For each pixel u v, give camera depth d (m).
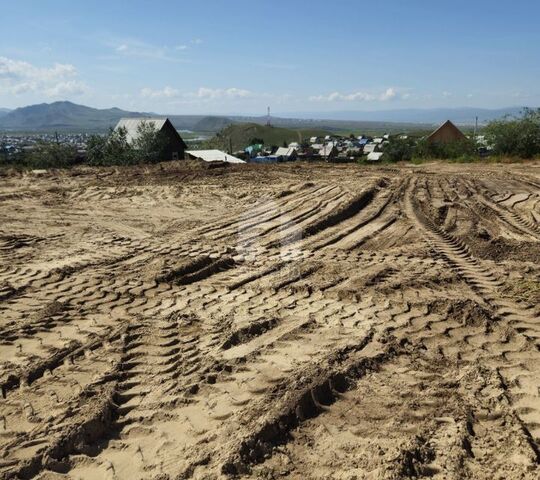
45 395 4.59
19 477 3.60
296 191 15.62
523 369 5.12
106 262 8.55
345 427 4.18
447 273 7.82
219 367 5.05
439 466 3.70
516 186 16.33
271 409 4.27
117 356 5.29
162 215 12.83
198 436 4.05
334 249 9.39
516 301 6.84
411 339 5.71
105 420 4.21
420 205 13.27
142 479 3.58
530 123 27.23
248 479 3.57
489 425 4.23
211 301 6.85
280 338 5.70
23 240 10.09
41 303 6.76
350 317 6.27
